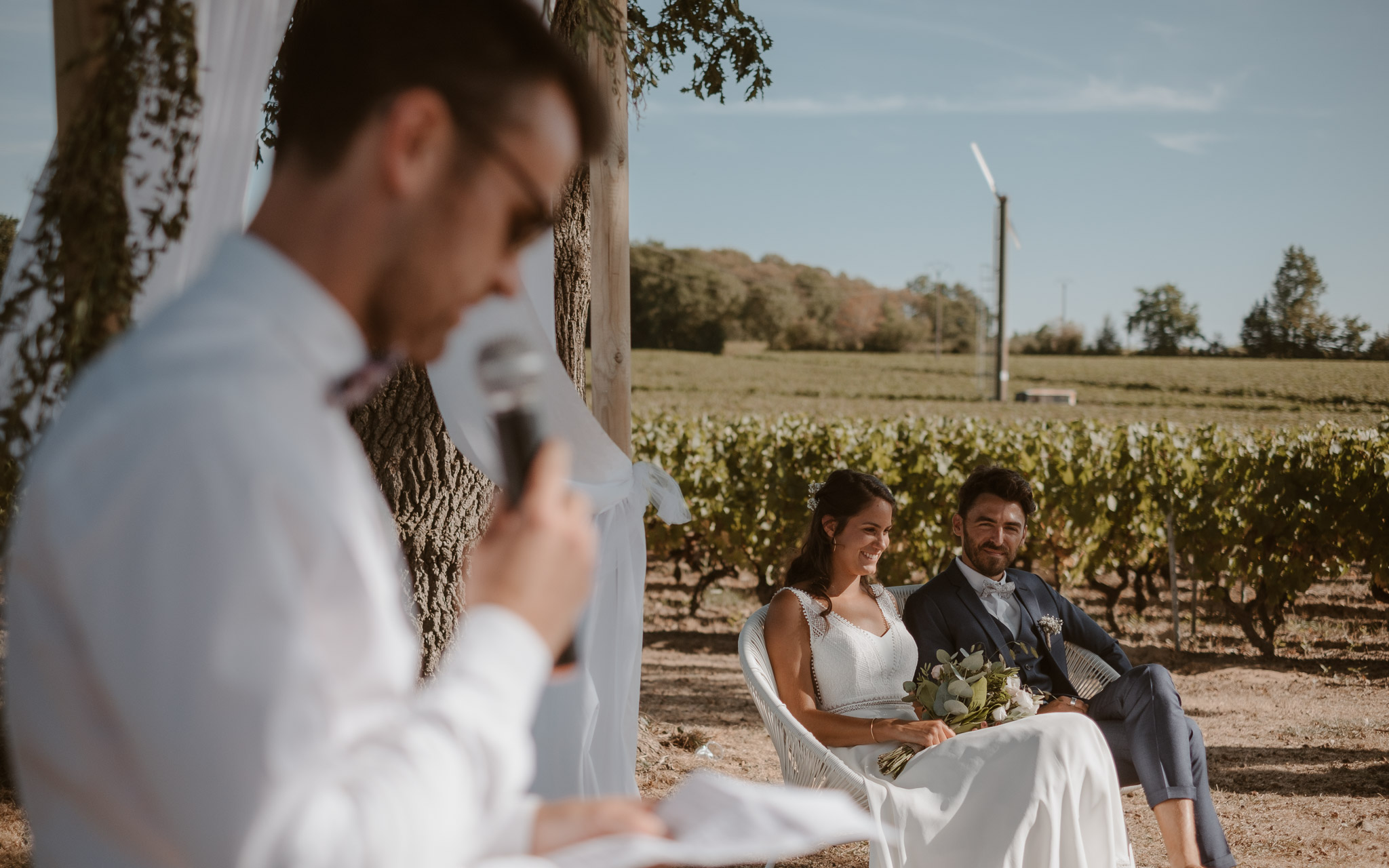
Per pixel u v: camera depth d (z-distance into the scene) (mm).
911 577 9617
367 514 708
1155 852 4156
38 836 664
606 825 883
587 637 3301
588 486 3336
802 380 62500
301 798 582
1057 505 9117
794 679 3547
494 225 750
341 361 729
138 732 589
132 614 592
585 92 780
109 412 628
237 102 1716
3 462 1431
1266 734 6078
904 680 3730
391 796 605
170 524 598
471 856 716
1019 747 3109
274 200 752
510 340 839
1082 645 4109
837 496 3711
